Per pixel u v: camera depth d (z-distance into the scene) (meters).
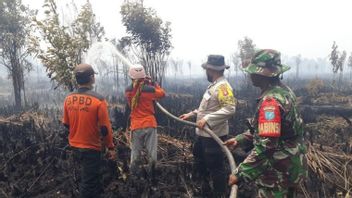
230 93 4.10
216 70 4.19
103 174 5.02
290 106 2.76
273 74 2.80
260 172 2.84
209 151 4.30
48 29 6.98
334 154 5.91
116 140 6.35
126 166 5.26
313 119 10.42
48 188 5.10
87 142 3.94
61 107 15.46
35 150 6.20
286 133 2.79
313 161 5.44
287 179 2.82
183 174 5.20
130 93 4.88
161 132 7.26
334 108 12.79
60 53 7.03
